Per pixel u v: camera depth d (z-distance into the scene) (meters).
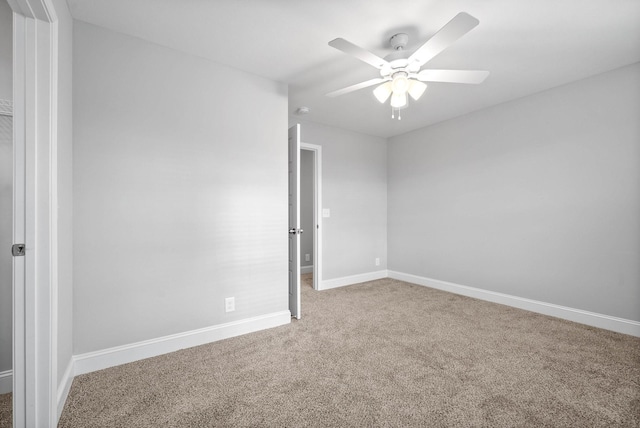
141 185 2.06
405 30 2.00
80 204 1.85
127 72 2.02
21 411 1.30
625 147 2.47
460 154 3.74
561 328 2.59
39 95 1.33
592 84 2.65
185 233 2.23
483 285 3.51
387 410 1.51
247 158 2.54
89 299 1.88
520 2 1.71
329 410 1.51
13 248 1.28
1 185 1.69
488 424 1.41
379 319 2.84
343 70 2.55
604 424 1.41
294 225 2.89
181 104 2.23
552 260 2.92
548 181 2.94
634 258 2.43
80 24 1.87
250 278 2.54
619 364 1.97
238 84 2.51
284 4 1.74
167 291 2.15
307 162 5.51
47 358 1.33
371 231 4.62
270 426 1.40
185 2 1.71
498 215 3.35
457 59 2.37
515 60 2.38
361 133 4.50
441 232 3.98
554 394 1.64
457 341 2.34
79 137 1.85
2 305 1.69
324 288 4.05
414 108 3.48
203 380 1.78
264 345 2.27
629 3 1.71
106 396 1.63
